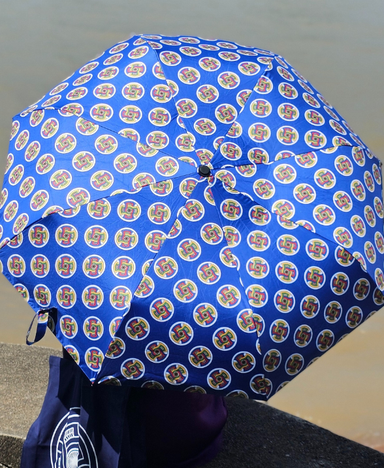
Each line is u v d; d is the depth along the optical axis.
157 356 2.68
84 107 3.00
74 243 2.73
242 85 3.15
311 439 3.91
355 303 2.93
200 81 3.11
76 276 2.71
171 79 3.09
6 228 2.86
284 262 2.82
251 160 2.96
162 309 2.67
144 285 2.67
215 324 2.71
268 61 3.29
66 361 3.18
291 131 3.08
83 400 3.09
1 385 4.14
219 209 2.84
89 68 3.29
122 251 2.71
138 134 2.92
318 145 3.09
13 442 3.50
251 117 3.06
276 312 2.78
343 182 3.04
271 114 3.09
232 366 2.74
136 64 3.15
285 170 2.99
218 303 2.71
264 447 3.78
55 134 2.95
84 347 2.69
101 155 2.87
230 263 2.77
